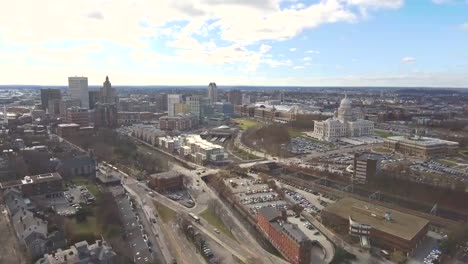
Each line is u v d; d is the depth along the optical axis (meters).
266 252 189.50
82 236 183.62
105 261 158.38
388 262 178.50
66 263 148.75
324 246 192.88
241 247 194.25
